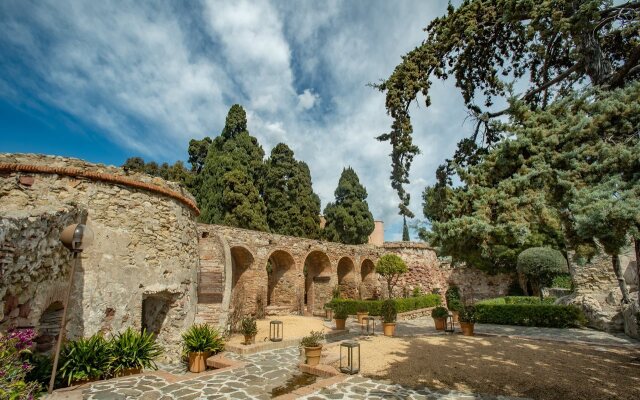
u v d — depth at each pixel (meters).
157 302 10.41
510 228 5.33
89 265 7.91
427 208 8.86
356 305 20.64
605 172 5.34
